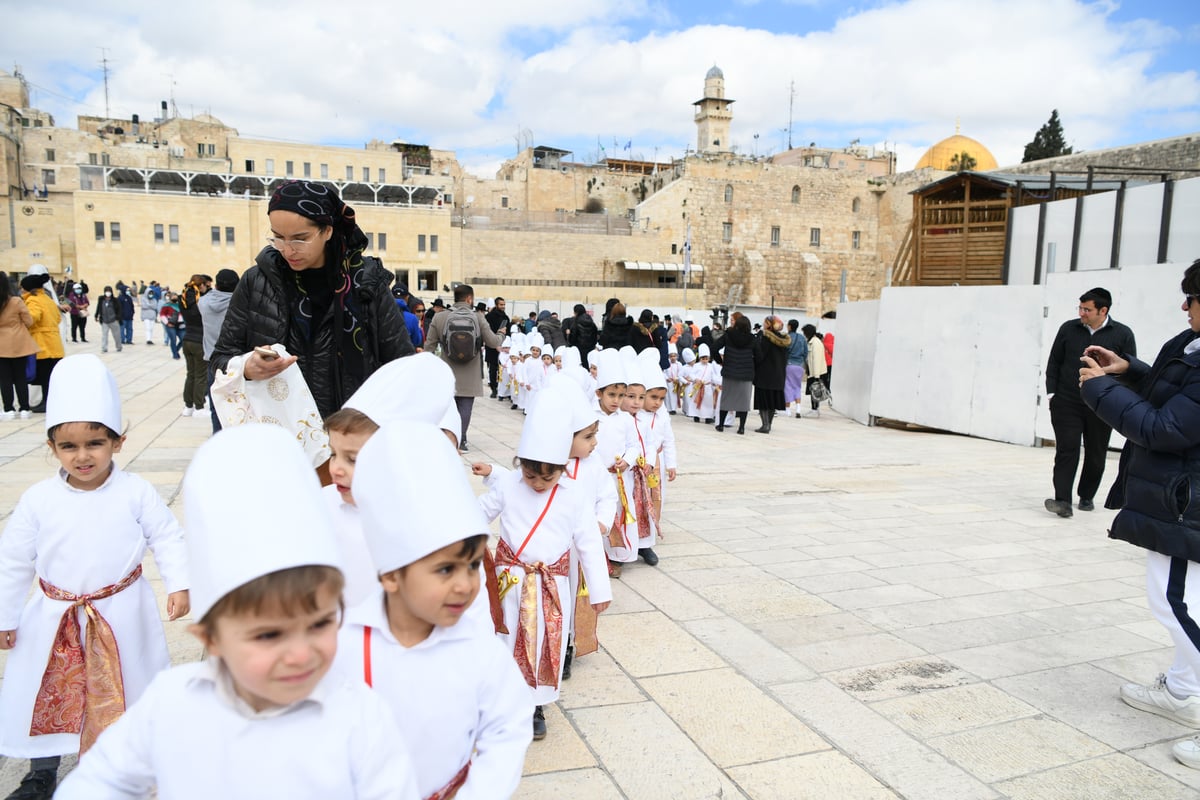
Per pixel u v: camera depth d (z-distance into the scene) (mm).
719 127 72875
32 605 2943
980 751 3424
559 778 3154
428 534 1846
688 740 3465
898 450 12133
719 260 63531
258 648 1504
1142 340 11266
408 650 2004
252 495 1543
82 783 1627
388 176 63406
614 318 13938
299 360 3229
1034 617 5062
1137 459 3670
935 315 14062
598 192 71875
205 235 50906
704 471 9891
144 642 3088
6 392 10383
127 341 25906
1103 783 3199
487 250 57781
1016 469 10578
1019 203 20016
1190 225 13125
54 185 62125
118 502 3014
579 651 3863
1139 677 4211
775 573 5812
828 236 66500
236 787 1573
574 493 3715
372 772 1685
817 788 3117
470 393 9867
